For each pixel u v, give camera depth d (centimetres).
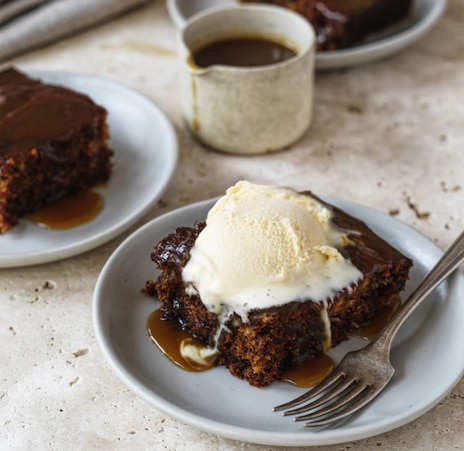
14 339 49
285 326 45
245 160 61
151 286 49
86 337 50
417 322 48
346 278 46
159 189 55
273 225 46
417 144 62
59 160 56
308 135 63
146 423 45
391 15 70
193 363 46
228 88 58
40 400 46
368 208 53
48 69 67
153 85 67
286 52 63
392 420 42
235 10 63
